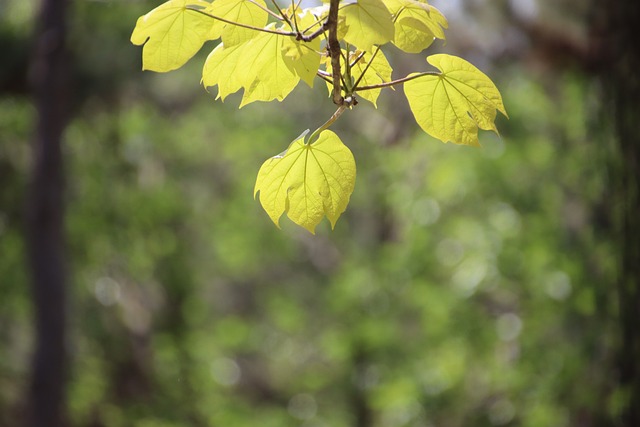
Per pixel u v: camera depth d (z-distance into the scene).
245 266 16.91
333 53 1.41
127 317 13.62
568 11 6.26
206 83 1.63
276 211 1.60
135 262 13.32
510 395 9.08
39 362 9.49
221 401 14.26
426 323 10.61
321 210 1.59
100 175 12.79
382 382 12.65
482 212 9.93
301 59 1.50
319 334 16.56
